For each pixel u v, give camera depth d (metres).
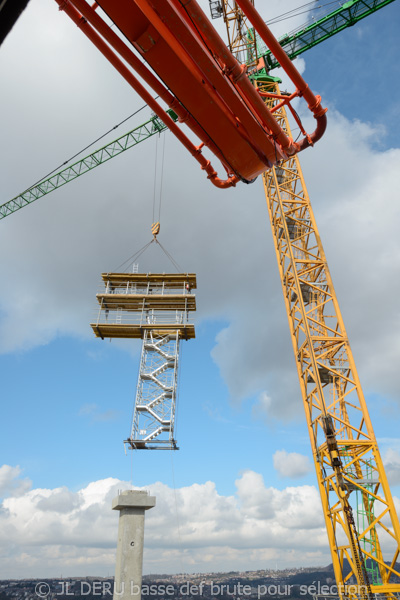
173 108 18.92
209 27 15.95
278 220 45.72
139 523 23.92
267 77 51.50
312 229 43.53
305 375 38.28
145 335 35.12
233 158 20.70
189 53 16.33
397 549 30.12
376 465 32.44
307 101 21.19
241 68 17.38
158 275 37.75
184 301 36.16
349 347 37.09
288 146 21.23
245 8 16.62
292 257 41.06
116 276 38.03
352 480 31.73
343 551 31.42
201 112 18.55
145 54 16.47
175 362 33.84
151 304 36.44
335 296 39.50
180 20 15.26
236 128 19.30
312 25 62.44
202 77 17.47
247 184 22.92
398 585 28.78
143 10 15.13
